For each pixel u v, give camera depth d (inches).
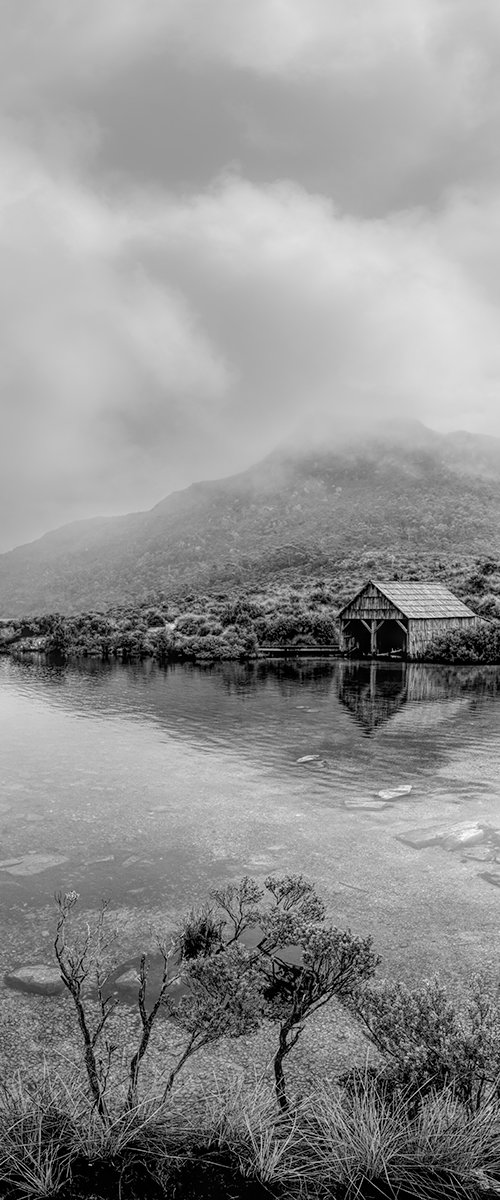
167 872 347.3
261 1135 149.7
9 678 1321.4
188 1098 178.1
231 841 394.0
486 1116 154.6
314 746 657.6
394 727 755.4
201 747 658.2
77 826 422.6
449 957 257.4
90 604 5703.7
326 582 3321.9
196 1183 138.3
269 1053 203.6
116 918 295.1
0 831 413.7
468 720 798.5
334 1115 156.7
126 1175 140.1
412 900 310.8
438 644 1648.6
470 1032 177.0
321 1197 136.1
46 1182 135.8
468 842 387.2
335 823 425.4
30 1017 221.8
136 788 510.6
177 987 238.2
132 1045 206.7
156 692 1088.2
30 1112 159.5
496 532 5088.6
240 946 185.9
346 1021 221.0
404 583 1845.5
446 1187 139.5
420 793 492.4
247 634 1935.3
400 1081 169.0
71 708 920.9
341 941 175.8
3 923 291.0
